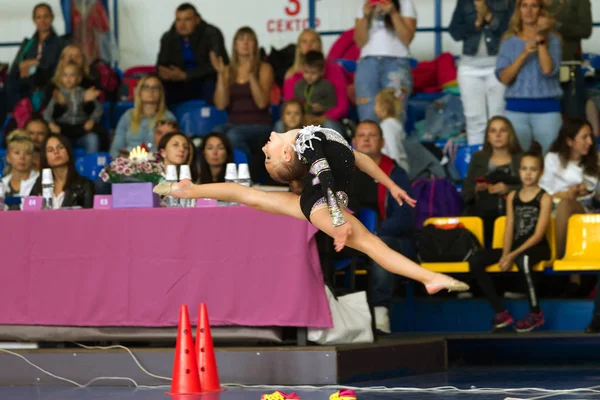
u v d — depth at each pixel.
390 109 18.12
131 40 23.16
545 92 17.92
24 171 16.97
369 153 15.12
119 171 12.39
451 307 15.62
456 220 15.81
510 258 14.70
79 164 17.95
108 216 12.13
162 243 11.90
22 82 21.19
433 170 17.95
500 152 16.53
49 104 19.72
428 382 11.80
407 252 14.72
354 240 9.17
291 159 9.50
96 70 20.70
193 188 9.73
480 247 15.39
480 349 15.25
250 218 11.59
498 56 18.19
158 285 11.88
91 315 12.12
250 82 18.94
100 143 19.62
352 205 14.86
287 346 11.69
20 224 12.47
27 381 12.11
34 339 12.35
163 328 11.92
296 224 11.41
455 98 19.50
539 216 14.82
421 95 20.23
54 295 12.28
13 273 12.45
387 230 14.66
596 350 14.95
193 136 18.55
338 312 11.89
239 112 19.03
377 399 9.94
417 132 19.84
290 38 22.64
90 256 12.16
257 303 11.52
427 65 20.73
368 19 18.86
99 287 12.10
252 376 11.39
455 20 19.44
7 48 23.50
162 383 11.68
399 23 18.73
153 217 11.95
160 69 20.72
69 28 22.77
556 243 15.66
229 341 11.74
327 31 22.53
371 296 13.01
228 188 9.75
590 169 16.23
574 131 16.22
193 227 11.80
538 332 14.57
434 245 15.29
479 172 16.55
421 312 15.75
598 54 21.02
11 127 20.52
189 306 11.74
